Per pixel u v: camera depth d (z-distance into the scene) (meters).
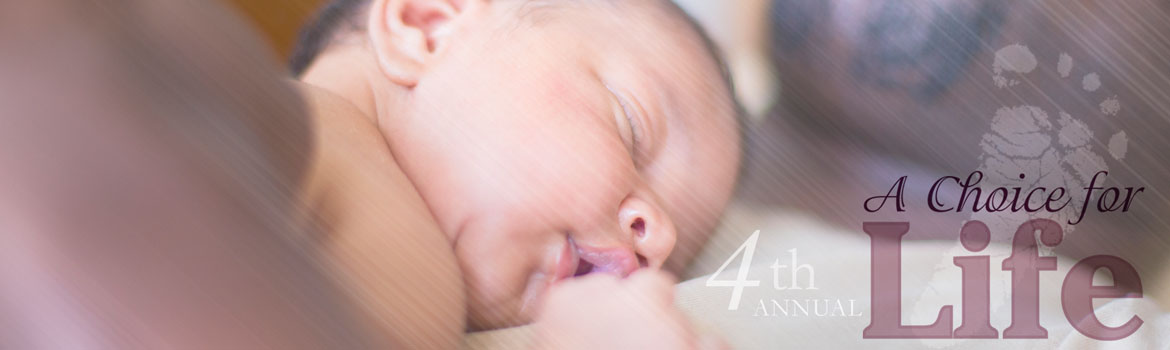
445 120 0.84
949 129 0.95
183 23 0.68
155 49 0.65
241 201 0.64
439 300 0.77
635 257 0.85
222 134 0.66
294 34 0.93
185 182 0.61
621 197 0.85
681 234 0.90
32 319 0.56
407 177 0.83
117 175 0.58
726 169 0.93
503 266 0.83
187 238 0.59
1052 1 0.93
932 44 0.94
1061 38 0.94
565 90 0.85
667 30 0.93
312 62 0.90
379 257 0.75
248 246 0.63
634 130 0.89
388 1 0.88
